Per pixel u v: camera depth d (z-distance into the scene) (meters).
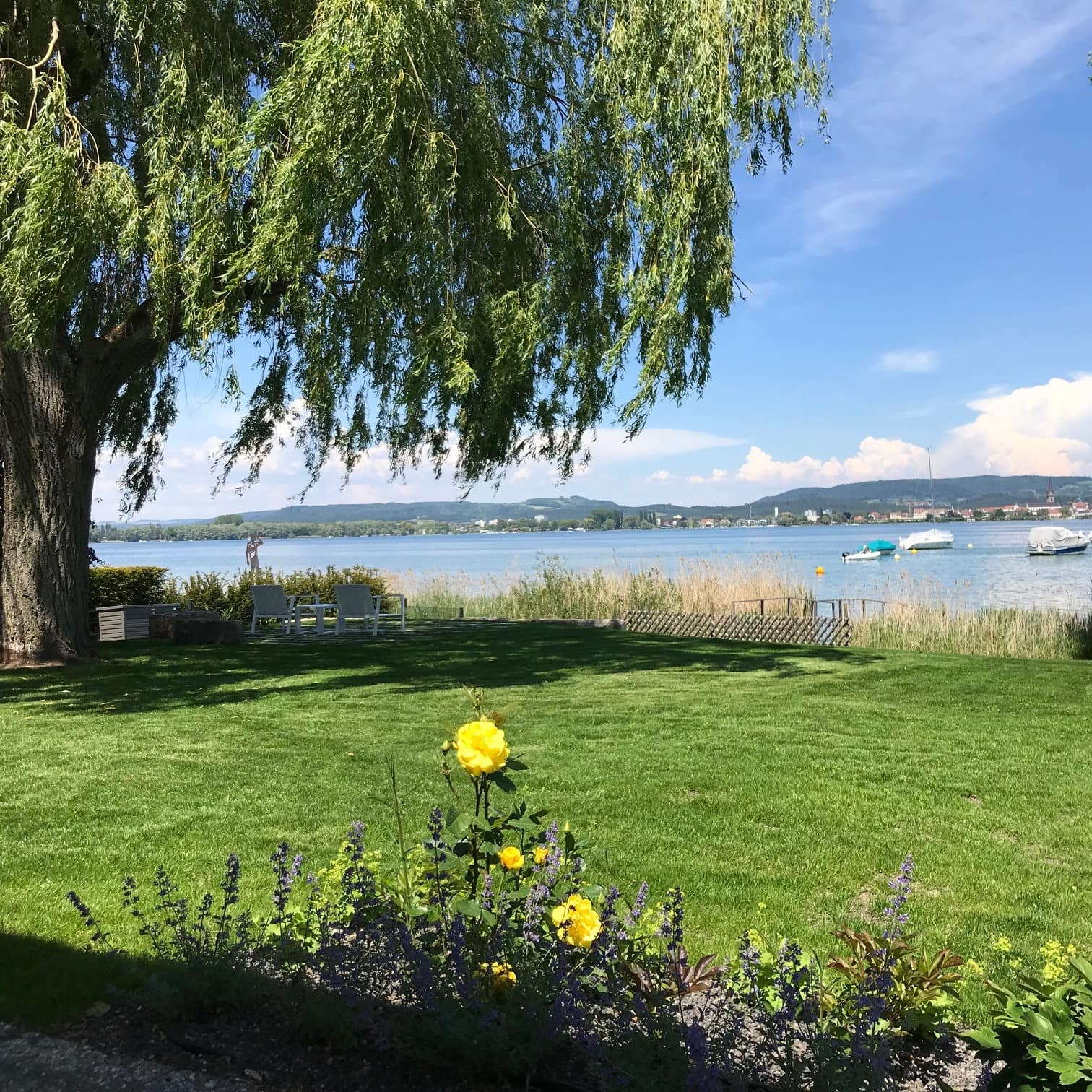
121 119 11.18
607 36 10.53
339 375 10.24
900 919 3.04
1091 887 4.30
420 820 5.12
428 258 9.48
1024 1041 2.10
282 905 3.00
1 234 9.22
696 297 10.46
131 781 5.99
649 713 8.62
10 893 3.99
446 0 9.48
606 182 11.12
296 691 9.82
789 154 10.73
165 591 20.53
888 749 7.08
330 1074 2.38
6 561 11.79
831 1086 2.12
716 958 3.35
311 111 8.74
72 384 11.63
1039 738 7.53
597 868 4.43
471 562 64.69
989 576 40.44
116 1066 2.43
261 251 8.91
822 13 10.75
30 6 10.29
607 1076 2.25
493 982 2.44
